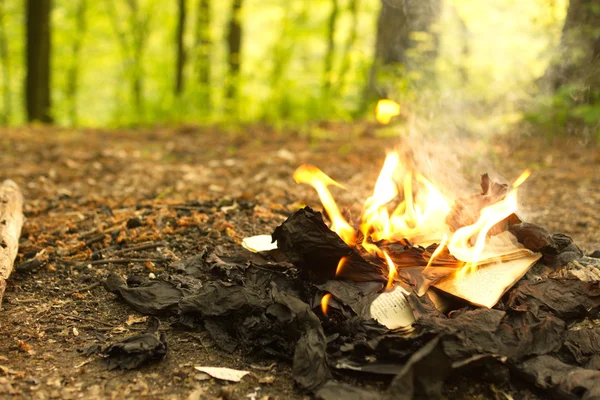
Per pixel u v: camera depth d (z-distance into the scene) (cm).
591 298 107
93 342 104
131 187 187
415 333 96
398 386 88
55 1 538
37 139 272
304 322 97
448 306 106
